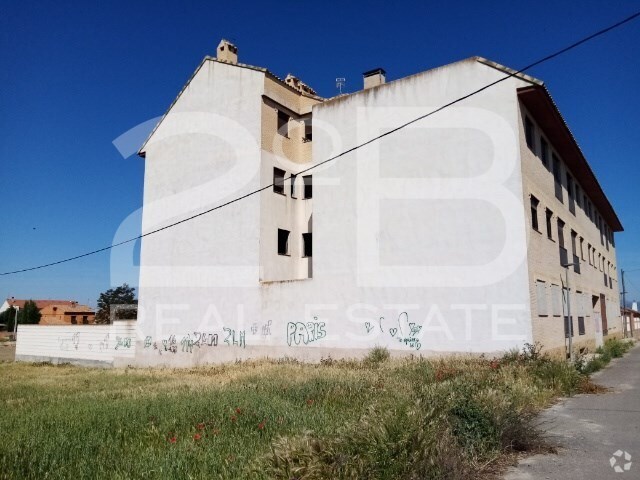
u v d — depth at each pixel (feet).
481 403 22.22
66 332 83.87
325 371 42.88
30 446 19.86
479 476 17.69
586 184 86.69
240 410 24.70
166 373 54.75
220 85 71.87
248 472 16.17
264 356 61.57
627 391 36.47
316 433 19.49
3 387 44.47
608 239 124.88
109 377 52.60
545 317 52.75
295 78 79.82
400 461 15.34
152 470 16.84
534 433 21.71
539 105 53.47
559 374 36.86
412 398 23.20
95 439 20.99
